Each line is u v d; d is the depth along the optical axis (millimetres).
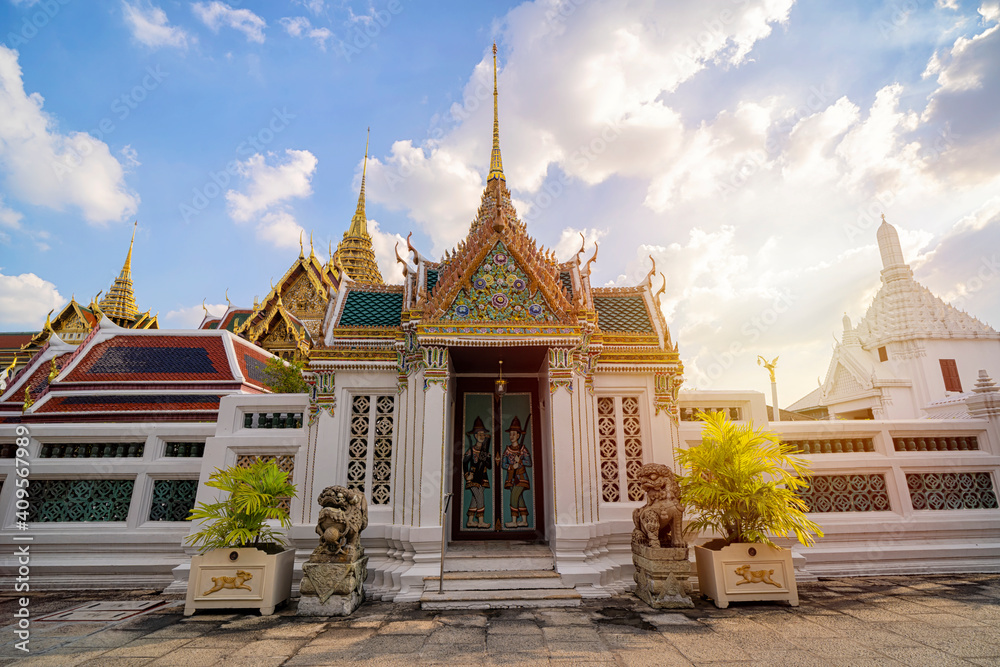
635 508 8891
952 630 5887
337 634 5910
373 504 8734
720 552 7188
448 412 9406
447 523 9336
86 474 9539
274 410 9641
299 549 8469
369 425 9062
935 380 30422
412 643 5555
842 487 9820
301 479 9094
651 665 4867
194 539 7797
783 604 7082
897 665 4824
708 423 8172
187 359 14844
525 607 7020
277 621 6488
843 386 34375
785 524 7273
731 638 5652
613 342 9562
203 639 5762
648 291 10859
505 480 10164
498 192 10266
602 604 7156
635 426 9414
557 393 8664
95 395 13344
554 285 9039
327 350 9031
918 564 9180
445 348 8664
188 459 9578
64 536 9000
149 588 8781
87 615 6902
